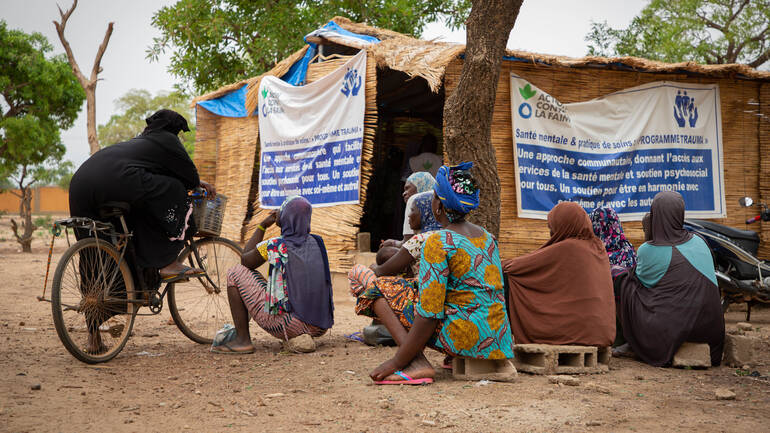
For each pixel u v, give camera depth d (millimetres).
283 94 9414
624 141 8516
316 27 16031
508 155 8117
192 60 17422
